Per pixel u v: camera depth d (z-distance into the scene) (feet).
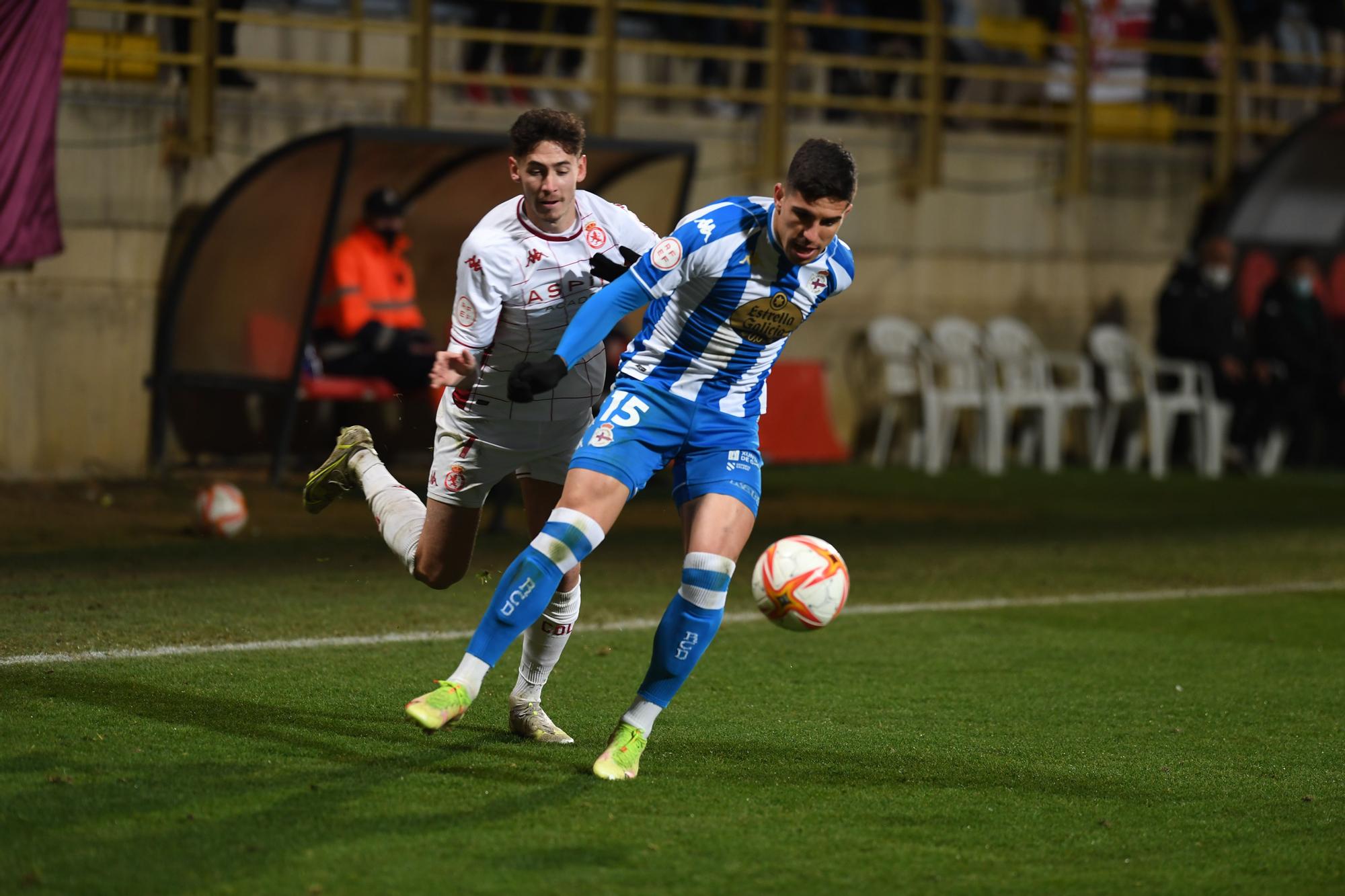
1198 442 170.81
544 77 159.53
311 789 46.96
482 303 50.67
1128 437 174.40
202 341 129.70
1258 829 46.96
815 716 60.34
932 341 169.37
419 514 54.49
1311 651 77.56
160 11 127.54
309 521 110.73
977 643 77.25
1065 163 176.14
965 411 171.32
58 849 40.81
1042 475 162.40
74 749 50.52
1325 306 183.52
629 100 173.37
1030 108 188.14
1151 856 43.96
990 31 184.14
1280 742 58.59
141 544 98.12
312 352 125.90
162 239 130.72
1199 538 119.03
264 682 61.67
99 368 128.16
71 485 122.11
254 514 112.47
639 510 126.82
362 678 63.21
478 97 163.22
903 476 155.63
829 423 158.71
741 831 44.75
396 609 79.36
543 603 48.32
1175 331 171.53
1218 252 171.22
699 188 158.40
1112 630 81.71
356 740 53.36
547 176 49.70
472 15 166.20
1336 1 204.85
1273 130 189.47
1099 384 177.58
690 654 49.65
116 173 128.06
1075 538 116.98
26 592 79.36
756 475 50.83
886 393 167.63
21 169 116.37
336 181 119.03
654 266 47.78
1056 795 50.21
